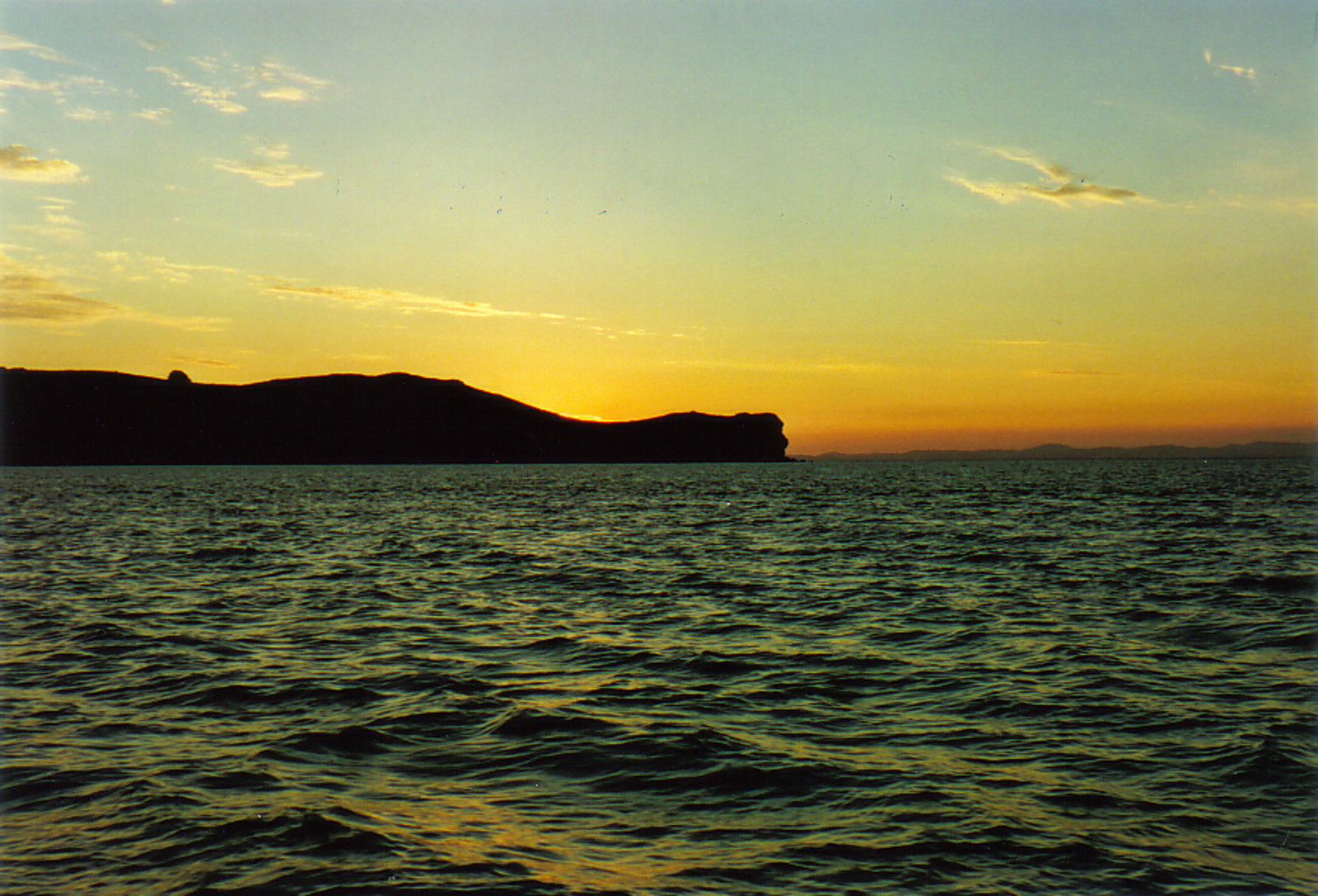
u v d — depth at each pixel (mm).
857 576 28484
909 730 12977
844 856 9047
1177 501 70938
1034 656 17188
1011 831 9609
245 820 9734
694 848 9242
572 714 13539
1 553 35906
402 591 25906
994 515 56344
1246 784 10844
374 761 11703
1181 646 18031
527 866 8797
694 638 19203
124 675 16047
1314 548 35250
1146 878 8617
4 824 9695
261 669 16484
